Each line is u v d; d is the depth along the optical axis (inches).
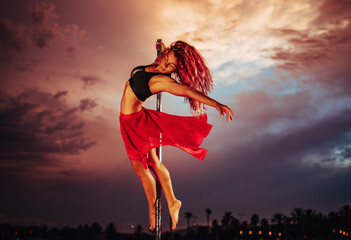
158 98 180.2
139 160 173.2
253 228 4151.1
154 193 178.4
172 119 169.3
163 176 177.5
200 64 159.3
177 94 151.8
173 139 169.9
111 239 5157.5
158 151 183.0
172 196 177.3
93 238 4960.6
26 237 4702.3
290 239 3880.4
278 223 3934.5
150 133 170.4
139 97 160.9
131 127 168.2
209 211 3996.1
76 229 4970.5
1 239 4411.9
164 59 158.6
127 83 164.1
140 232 4542.3
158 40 184.2
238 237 4170.8
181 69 157.2
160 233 176.9
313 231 3705.7
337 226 3508.9
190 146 170.7
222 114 139.9
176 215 176.4
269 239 4028.1
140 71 160.7
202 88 161.3
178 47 158.4
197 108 163.6
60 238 4918.8
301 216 3855.8
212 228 4311.0
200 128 169.0
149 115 171.8
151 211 178.5
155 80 155.2
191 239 4175.7
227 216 4315.9
